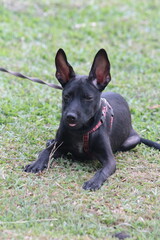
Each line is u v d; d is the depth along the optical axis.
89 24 18.27
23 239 5.90
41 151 8.81
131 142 9.28
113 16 19.28
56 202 7.00
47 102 11.32
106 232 6.36
